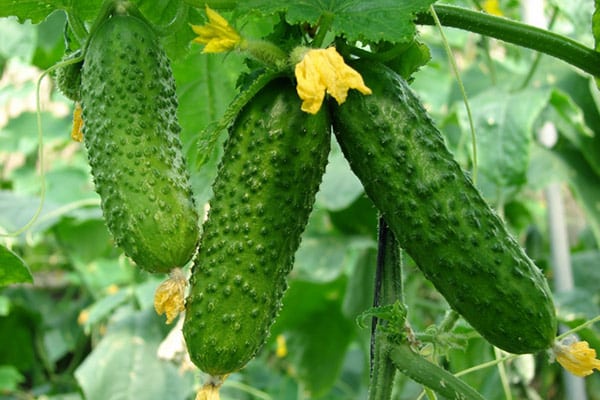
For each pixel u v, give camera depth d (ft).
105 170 1.95
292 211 1.97
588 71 2.18
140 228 1.91
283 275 1.96
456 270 1.91
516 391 3.66
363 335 4.31
